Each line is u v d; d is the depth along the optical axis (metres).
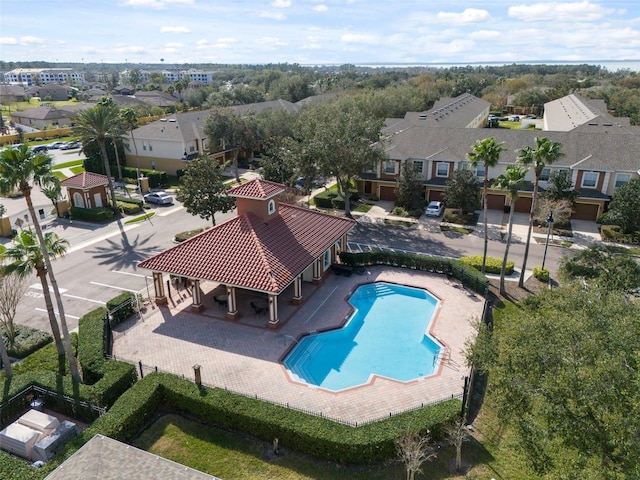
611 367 12.59
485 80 160.00
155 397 20.73
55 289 21.53
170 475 15.17
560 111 87.12
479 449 18.75
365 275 35.88
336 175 46.41
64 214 50.53
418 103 97.06
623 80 144.38
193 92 137.50
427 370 24.86
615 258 26.62
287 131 69.31
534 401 14.59
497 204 51.00
